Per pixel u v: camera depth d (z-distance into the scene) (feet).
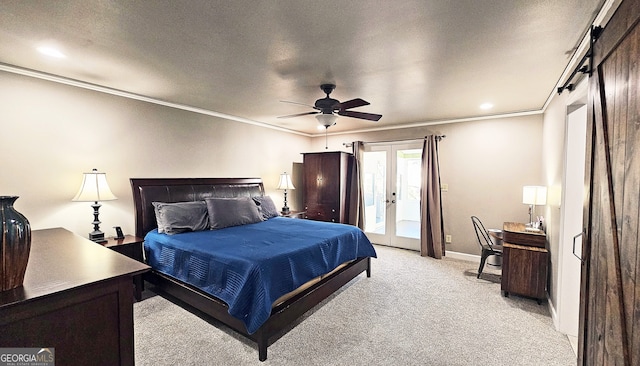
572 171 8.05
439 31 6.03
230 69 8.32
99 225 10.30
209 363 6.54
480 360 6.75
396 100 11.52
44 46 6.91
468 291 10.81
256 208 13.55
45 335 3.59
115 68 8.36
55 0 4.98
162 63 7.95
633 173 3.46
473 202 14.79
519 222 13.57
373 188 18.53
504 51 6.95
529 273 9.80
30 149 8.77
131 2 5.05
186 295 8.54
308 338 7.61
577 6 5.08
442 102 11.80
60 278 4.00
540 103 11.77
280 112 14.12
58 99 9.27
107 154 10.47
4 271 3.52
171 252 9.18
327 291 9.45
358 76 8.80
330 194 17.02
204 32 6.17
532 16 5.41
